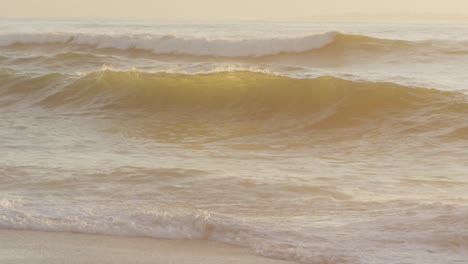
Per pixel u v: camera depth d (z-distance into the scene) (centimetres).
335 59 4709
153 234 1185
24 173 1686
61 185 1566
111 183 1578
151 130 2478
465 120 2380
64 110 2880
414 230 1148
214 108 2812
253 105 2783
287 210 1357
